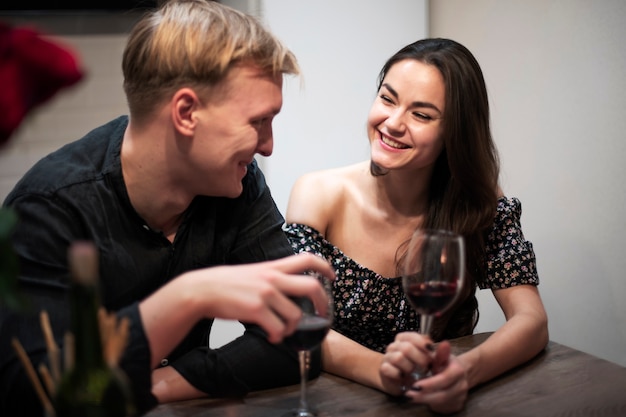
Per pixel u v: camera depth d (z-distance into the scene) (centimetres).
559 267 296
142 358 118
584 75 276
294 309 120
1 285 81
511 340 161
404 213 203
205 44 135
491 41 304
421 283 142
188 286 119
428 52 185
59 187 143
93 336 84
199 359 144
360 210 205
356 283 202
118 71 306
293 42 296
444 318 203
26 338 130
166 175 145
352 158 318
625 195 272
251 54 137
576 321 294
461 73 183
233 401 142
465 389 139
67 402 85
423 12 317
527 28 290
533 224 302
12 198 144
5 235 80
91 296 82
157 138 141
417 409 140
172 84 136
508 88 301
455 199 197
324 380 153
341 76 307
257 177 170
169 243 154
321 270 134
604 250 281
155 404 123
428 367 144
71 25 293
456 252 142
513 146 304
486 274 199
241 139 139
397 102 184
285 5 291
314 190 205
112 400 86
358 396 145
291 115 301
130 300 153
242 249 166
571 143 284
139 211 149
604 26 268
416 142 184
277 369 148
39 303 135
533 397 146
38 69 78
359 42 308
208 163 141
